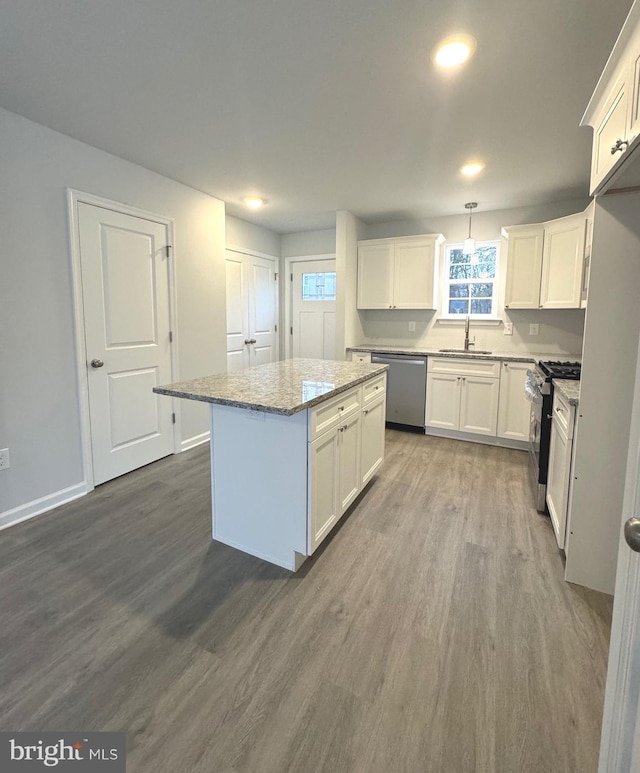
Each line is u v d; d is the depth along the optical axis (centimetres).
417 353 413
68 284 262
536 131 245
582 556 187
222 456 214
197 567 202
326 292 528
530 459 308
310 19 154
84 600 178
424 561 207
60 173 252
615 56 142
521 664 146
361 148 271
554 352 410
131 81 195
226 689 136
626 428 174
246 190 359
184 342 356
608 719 80
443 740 120
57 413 262
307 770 112
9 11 149
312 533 194
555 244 360
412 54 174
